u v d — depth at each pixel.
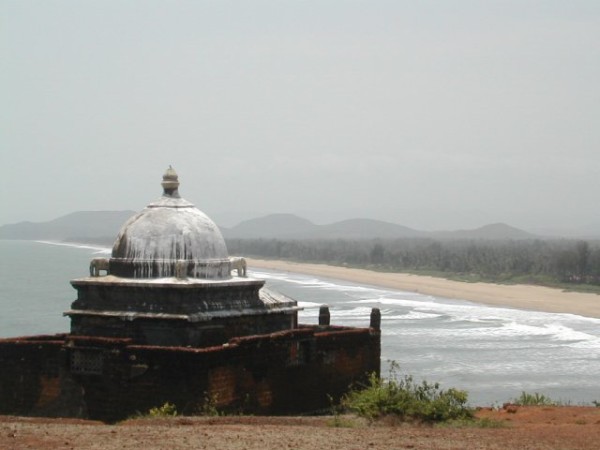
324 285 142.50
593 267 140.50
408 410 23.88
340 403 30.47
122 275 28.55
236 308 28.47
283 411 28.12
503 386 48.53
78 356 26.89
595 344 66.94
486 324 81.31
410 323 81.88
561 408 27.25
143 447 17.92
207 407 24.92
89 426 21.55
